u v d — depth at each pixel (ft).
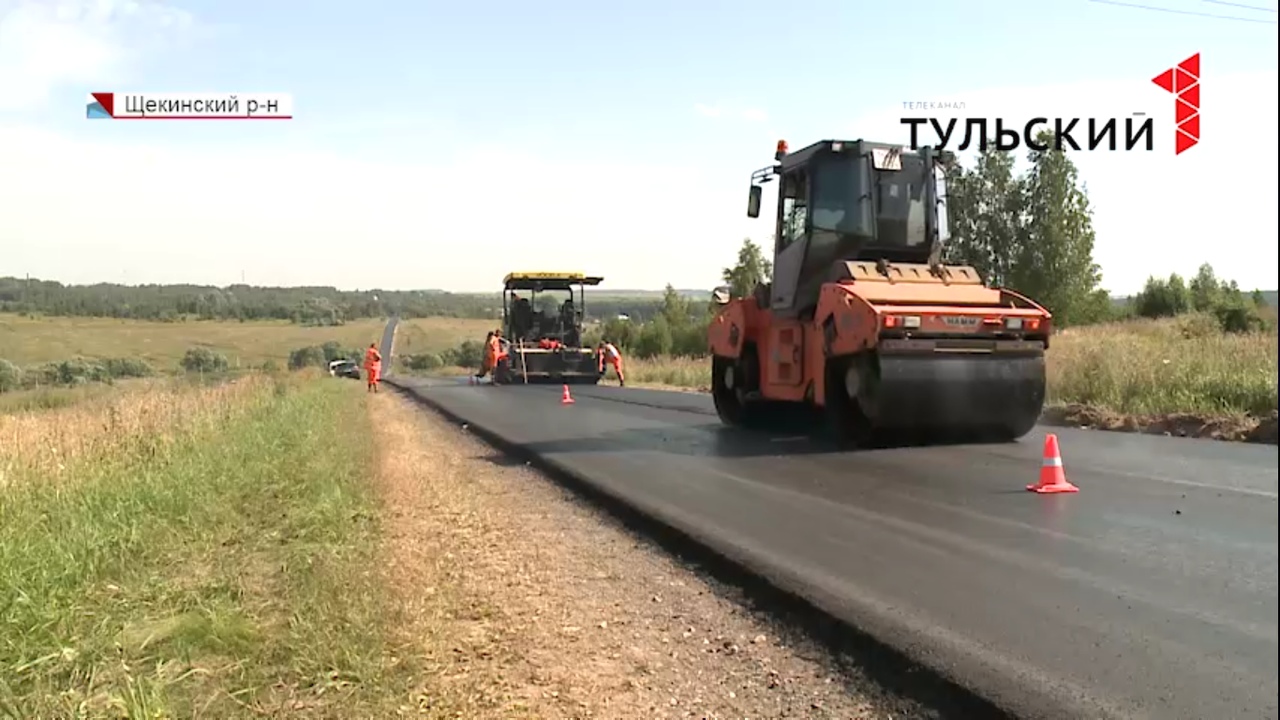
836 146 42.68
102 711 13.83
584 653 16.80
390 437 53.36
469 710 14.33
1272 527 23.02
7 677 14.93
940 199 43.27
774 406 50.44
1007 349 37.93
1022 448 37.83
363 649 15.97
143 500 27.27
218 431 44.75
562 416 62.34
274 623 17.58
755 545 23.12
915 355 37.04
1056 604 17.72
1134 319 137.39
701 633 17.81
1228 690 13.71
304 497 29.81
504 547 24.81
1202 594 17.99
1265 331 66.95
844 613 17.69
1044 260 144.87
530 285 119.75
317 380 114.73
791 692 14.99
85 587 19.62
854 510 26.84
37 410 62.54
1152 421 44.19
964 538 22.97
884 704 14.39
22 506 26.55
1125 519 24.35
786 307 45.21
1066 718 13.10
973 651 15.57
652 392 89.25
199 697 14.47
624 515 28.19
